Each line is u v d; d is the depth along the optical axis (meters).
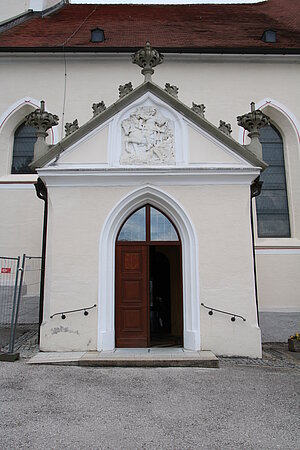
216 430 4.40
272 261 12.30
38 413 4.82
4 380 6.23
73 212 8.74
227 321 8.36
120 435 4.21
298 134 13.37
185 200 8.80
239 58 13.63
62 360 7.34
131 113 9.30
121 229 9.14
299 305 12.05
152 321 11.64
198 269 8.52
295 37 15.26
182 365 7.36
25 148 13.83
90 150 9.04
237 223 8.72
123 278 8.93
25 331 10.91
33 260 12.38
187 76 13.62
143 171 8.71
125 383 6.18
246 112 13.44
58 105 13.39
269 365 7.83
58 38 14.91
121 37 15.02
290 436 4.26
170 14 18.73
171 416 4.80
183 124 9.20
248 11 19.47
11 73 13.69
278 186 13.49
